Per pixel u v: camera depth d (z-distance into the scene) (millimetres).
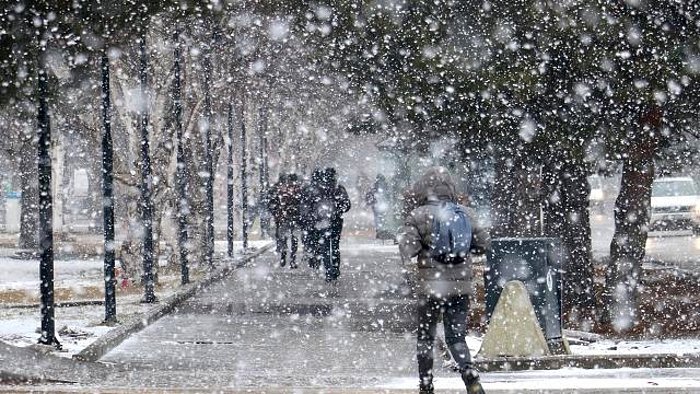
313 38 40062
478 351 28062
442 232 20172
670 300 44500
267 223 115750
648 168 37531
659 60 33625
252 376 25219
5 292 50875
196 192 69312
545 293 28453
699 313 39812
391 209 94875
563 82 35750
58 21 28094
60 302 45562
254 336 35312
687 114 36750
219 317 41719
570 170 39875
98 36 29000
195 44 63188
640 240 37656
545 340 27578
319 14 39719
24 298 48000
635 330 35875
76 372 25562
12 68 28047
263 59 76062
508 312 27438
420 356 20641
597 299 44188
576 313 39531
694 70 33562
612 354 27438
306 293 52031
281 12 41094
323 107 100938
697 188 96125
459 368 20125
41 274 30250
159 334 35969
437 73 36281
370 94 39844
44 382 24078
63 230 110875
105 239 38000
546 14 33969
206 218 69688
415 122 40125
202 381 24250
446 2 36406
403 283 56719
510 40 35531
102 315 41406
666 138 39750
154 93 57406
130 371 26453
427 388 20688
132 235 58031
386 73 39062
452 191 20859
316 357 29875
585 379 24688
